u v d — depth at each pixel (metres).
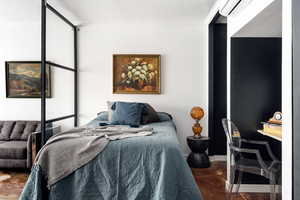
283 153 1.35
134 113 2.88
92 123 2.88
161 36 3.64
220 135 3.60
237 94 2.36
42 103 2.65
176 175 1.74
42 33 2.62
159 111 3.65
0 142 3.22
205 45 3.62
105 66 3.66
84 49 3.66
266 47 2.34
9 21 3.59
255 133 2.35
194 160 3.19
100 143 1.85
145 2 2.83
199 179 2.75
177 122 3.64
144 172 1.76
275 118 2.02
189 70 3.63
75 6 2.96
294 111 1.24
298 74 1.22
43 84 2.64
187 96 3.63
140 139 1.92
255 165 2.01
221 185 2.57
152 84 3.62
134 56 3.62
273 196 1.81
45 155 1.84
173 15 3.28
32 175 1.82
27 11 3.16
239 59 2.36
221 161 3.55
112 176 1.77
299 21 1.21
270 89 2.34
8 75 3.65
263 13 1.73
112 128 2.42
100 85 3.67
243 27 2.05
